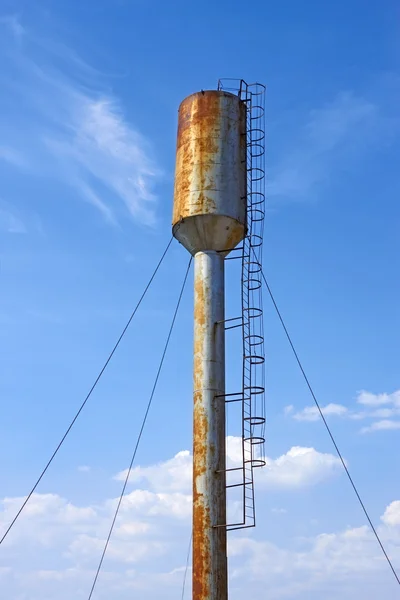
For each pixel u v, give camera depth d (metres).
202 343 28.16
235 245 29.91
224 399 27.80
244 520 25.97
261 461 27.06
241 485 26.53
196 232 29.22
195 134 30.28
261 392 28.09
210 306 28.62
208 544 25.72
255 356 28.48
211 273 29.09
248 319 28.86
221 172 29.59
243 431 27.30
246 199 30.20
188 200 29.30
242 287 29.31
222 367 28.06
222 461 26.88
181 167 30.19
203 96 30.88
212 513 26.08
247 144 31.22
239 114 31.06
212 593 25.20
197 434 27.09
